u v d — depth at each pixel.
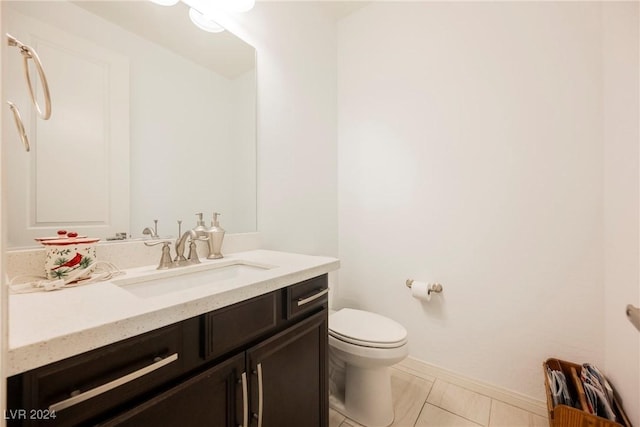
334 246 2.04
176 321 0.58
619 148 1.07
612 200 1.13
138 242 1.00
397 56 1.81
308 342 0.98
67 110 0.85
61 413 0.44
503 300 1.46
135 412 0.52
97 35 0.93
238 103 1.38
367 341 1.21
